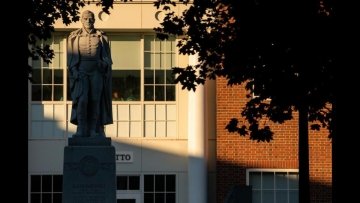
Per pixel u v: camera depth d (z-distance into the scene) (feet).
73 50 100.58
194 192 150.00
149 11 149.89
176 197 151.64
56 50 151.02
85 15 100.89
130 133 152.56
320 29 92.99
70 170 99.91
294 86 96.48
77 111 100.58
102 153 100.27
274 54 95.25
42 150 151.43
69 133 151.64
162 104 152.66
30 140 151.33
